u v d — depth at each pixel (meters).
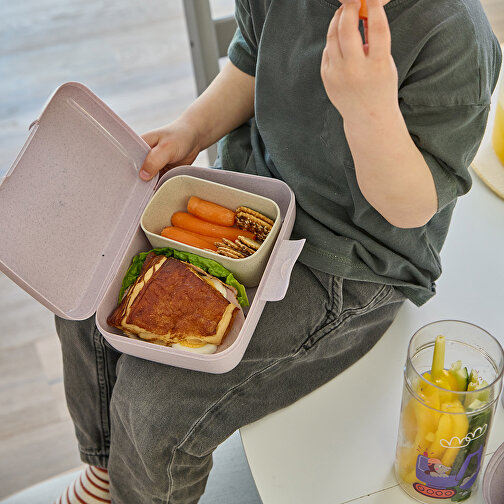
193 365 0.94
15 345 1.87
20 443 1.70
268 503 0.91
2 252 0.99
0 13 2.69
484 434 0.82
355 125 0.84
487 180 1.27
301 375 1.02
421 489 0.89
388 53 0.77
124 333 1.00
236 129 1.22
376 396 1.02
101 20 2.64
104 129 1.10
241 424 0.98
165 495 1.00
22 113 2.35
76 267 1.05
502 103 1.24
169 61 2.47
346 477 0.93
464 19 0.88
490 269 1.16
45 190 1.04
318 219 1.03
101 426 1.19
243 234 1.07
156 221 1.09
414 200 0.91
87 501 1.24
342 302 1.01
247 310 1.03
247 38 1.13
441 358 0.83
